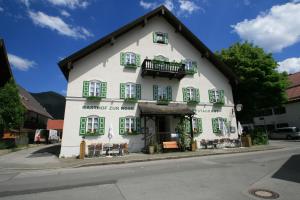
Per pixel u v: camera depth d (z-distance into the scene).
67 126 16.42
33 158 15.16
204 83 21.84
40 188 7.14
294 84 36.03
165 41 21.20
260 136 23.48
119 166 11.52
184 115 18.64
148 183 7.38
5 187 7.42
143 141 18.09
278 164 10.79
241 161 12.02
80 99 17.14
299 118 32.66
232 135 21.80
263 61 23.61
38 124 40.12
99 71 18.20
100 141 16.91
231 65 24.78
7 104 22.30
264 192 6.33
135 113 18.41
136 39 20.16
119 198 5.87
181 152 16.81
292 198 5.82
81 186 7.23
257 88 23.81
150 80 19.69
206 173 8.91
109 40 18.64
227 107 22.28
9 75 24.19
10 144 23.50
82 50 17.17
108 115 17.58
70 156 15.95
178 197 5.91
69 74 17.33
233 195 6.06
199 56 22.36
